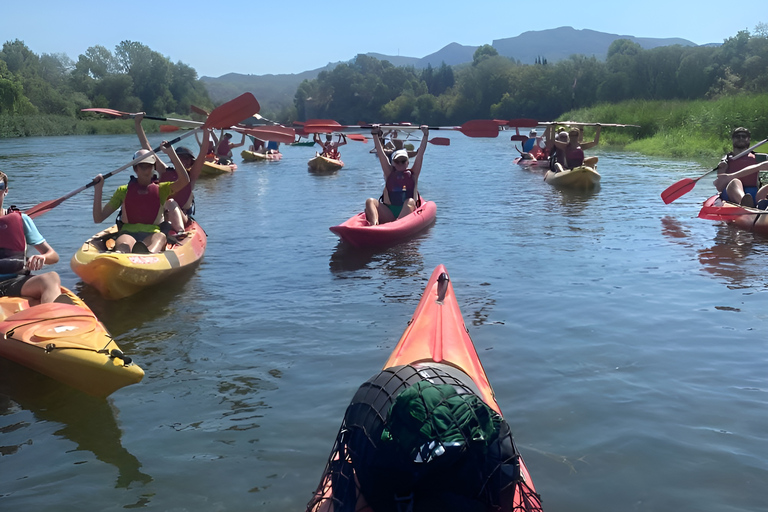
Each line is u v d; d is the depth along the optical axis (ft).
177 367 13.76
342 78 474.08
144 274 19.17
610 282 19.51
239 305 18.11
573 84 272.72
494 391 12.21
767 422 10.84
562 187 44.14
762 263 21.26
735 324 15.56
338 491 6.68
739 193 28.73
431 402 6.30
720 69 225.15
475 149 96.78
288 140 27.58
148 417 11.55
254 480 9.47
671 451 10.00
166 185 22.09
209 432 10.93
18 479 9.62
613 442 10.28
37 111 184.44
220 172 59.21
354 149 107.34
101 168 65.10
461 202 37.86
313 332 15.75
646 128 84.89
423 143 31.09
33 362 12.55
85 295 19.47
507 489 6.51
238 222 32.14
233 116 24.71
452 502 6.38
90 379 11.99
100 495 9.20
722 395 11.87
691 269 20.75
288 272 21.84
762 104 67.31
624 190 41.34
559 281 19.76
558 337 15.02
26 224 16.06
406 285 19.86
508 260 22.70
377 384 6.96
